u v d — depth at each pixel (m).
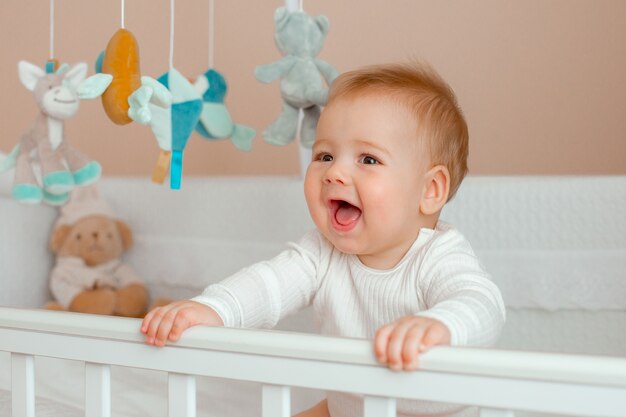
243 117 2.31
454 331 0.72
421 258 0.97
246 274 1.00
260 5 2.27
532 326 1.42
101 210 1.76
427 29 2.17
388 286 0.99
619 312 1.38
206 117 1.41
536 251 1.40
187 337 0.74
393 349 0.66
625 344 1.38
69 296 1.70
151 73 2.39
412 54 2.18
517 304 1.41
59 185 1.29
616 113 2.09
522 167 2.16
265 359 0.71
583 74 2.11
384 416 0.67
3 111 2.55
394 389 0.66
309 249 1.07
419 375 0.66
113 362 0.77
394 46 2.19
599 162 2.11
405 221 0.94
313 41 1.42
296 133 1.45
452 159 0.98
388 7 2.19
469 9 2.15
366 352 0.67
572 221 1.38
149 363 0.76
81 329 0.78
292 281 1.04
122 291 1.71
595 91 2.10
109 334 0.77
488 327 0.78
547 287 1.39
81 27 2.46
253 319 0.98
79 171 1.31
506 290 1.41
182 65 2.36
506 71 2.15
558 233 1.39
